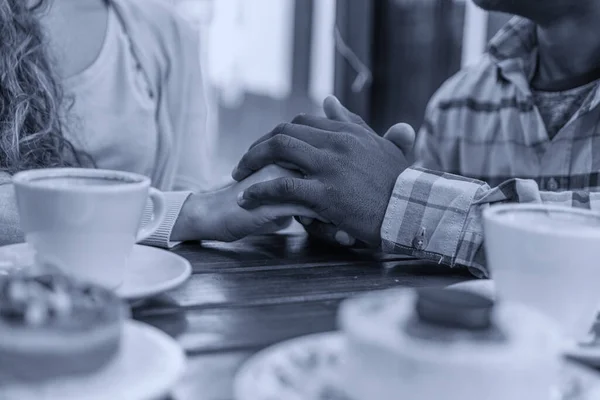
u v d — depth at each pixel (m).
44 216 0.62
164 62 1.61
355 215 0.94
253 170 1.01
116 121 1.48
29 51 1.19
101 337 0.41
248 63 3.95
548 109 1.54
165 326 0.60
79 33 1.49
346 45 2.57
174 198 1.03
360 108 2.63
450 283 0.82
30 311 0.41
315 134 0.99
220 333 0.59
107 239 0.63
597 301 0.57
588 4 1.39
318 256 0.95
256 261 0.89
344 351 0.44
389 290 0.76
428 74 2.73
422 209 0.92
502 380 0.38
